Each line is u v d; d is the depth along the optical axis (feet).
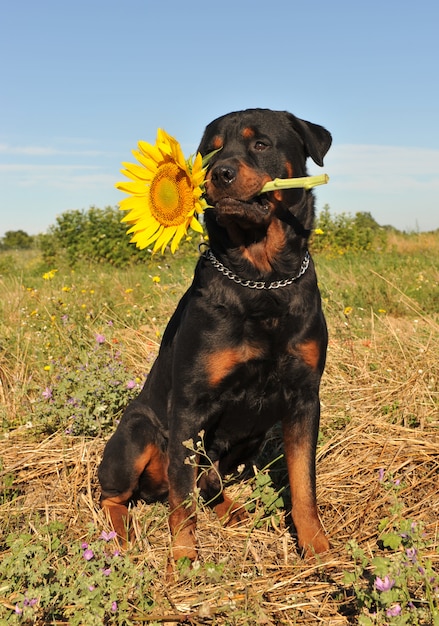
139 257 49.93
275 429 12.96
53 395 14.30
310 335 9.74
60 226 53.42
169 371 10.58
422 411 13.28
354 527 9.88
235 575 8.58
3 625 6.98
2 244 134.51
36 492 11.57
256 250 9.68
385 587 6.48
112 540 9.45
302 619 7.52
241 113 10.64
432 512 9.99
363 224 54.60
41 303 22.07
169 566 8.92
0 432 14.33
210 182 9.59
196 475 9.64
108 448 10.90
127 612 7.27
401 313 25.17
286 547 9.27
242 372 9.64
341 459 11.93
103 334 17.92
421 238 55.83
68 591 7.34
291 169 10.64
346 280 28.78
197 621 7.41
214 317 9.58
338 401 14.37
